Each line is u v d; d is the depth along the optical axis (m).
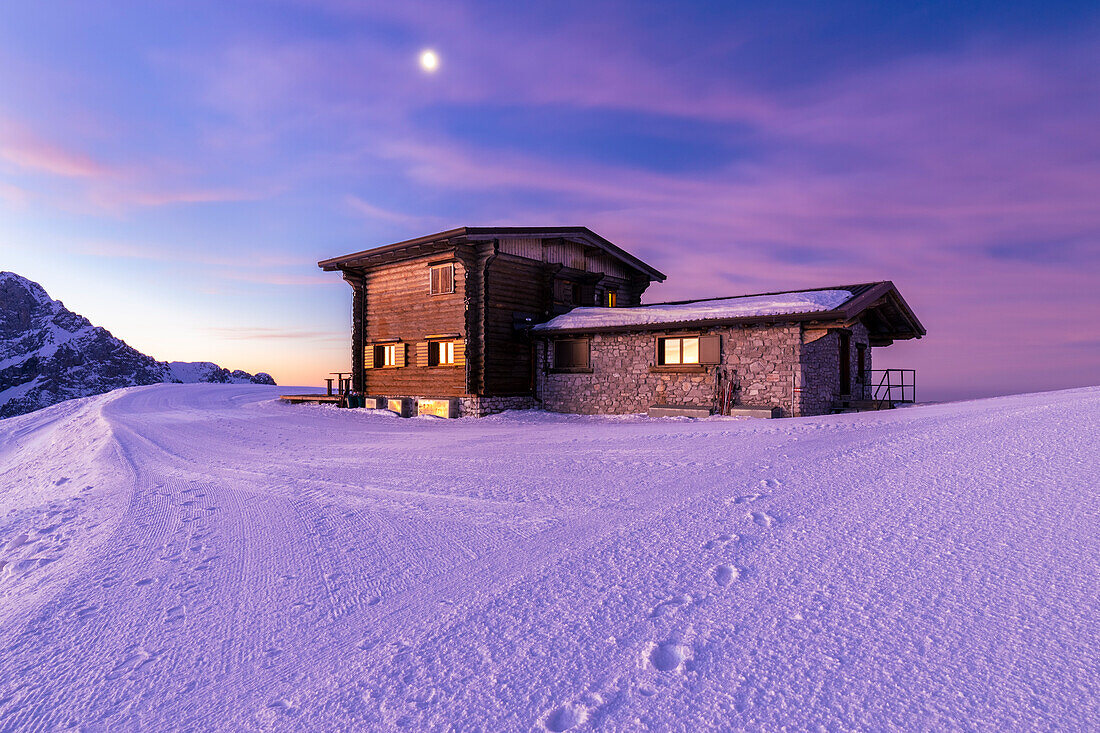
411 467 8.52
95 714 2.72
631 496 5.51
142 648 3.38
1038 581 2.93
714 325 16.06
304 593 4.01
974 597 2.86
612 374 18.59
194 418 19.72
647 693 2.39
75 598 4.25
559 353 20.02
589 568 3.79
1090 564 3.01
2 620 4.00
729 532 4.12
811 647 2.59
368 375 22.69
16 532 7.04
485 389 18.95
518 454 8.91
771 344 15.47
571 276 22.91
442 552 4.54
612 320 18.59
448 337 19.56
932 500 4.25
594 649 2.79
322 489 7.42
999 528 3.60
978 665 2.33
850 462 5.65
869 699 2.21
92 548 5.60
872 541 3.67
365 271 23.03
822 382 16.20
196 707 2.71
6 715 2.77
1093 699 2.06
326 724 2.43
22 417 30.67
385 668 2.84
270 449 12.03
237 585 4.29
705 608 3.07
